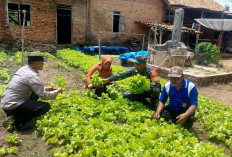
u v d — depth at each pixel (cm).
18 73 426
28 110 421
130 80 518
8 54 1259
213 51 1374
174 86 428
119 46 1861
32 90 435
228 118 501
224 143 430
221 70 1235
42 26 1512
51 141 385
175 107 449
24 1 1398
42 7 1484
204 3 2312
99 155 339
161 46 1252
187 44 1983
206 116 514
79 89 712
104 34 1817
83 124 436
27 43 1463
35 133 418
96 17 1745
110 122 426
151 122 432
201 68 1249
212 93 806
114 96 564
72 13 1630
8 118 435
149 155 338
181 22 1269
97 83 544
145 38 2055
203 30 2203
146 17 2019
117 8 1830
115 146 363
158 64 1118
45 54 1289
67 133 394
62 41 2023
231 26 1605
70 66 1069
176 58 1134
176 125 428
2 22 1352
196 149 352
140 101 564
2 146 377
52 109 483
